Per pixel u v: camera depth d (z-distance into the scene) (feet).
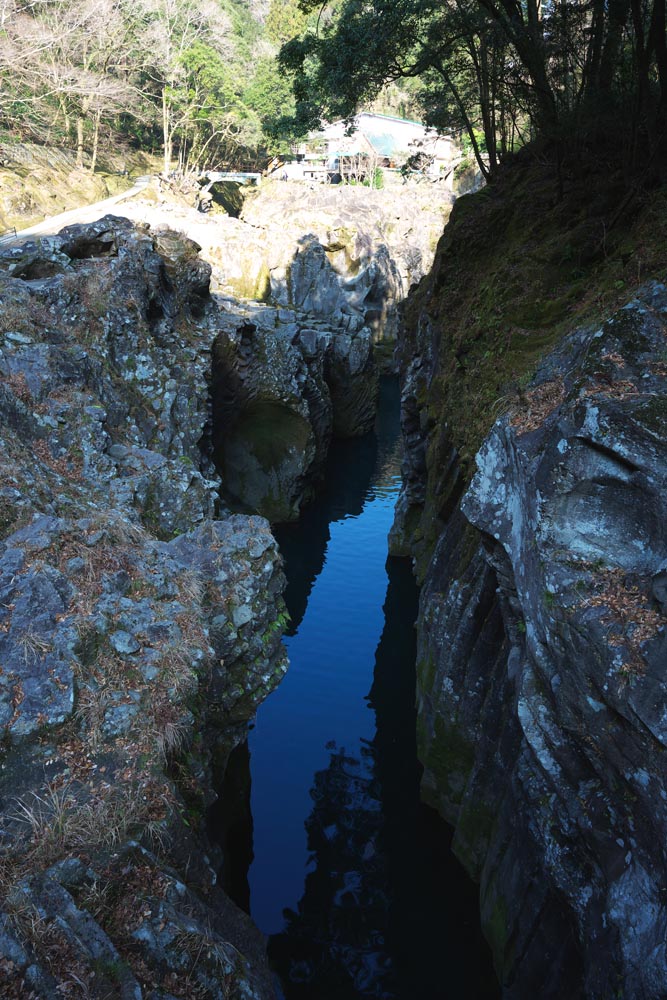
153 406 72.28
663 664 24.48
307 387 114.01
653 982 23.98
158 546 41.96
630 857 27.12
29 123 192.24
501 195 75.20
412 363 86.43
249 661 41.70
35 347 58.70
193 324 90.68
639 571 27.48
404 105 261.24
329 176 260.01
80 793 28.68
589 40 64.18
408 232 224.33
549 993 33.73
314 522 111.14
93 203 197.57
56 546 36.40
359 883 47.47
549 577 29.32
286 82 223.71
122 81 207.51
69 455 54.70
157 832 28.48
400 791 56.49
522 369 46.24
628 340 31.01
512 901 38.01
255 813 54.60
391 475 133.69
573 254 51.55
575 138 62.28
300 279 177.99
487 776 45.06
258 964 29.50
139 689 32.89
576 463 29.45
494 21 67.46
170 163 239.71
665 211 44.88
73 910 23.76
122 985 22.72
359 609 85.15
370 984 41.04
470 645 48.34
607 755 27.14
